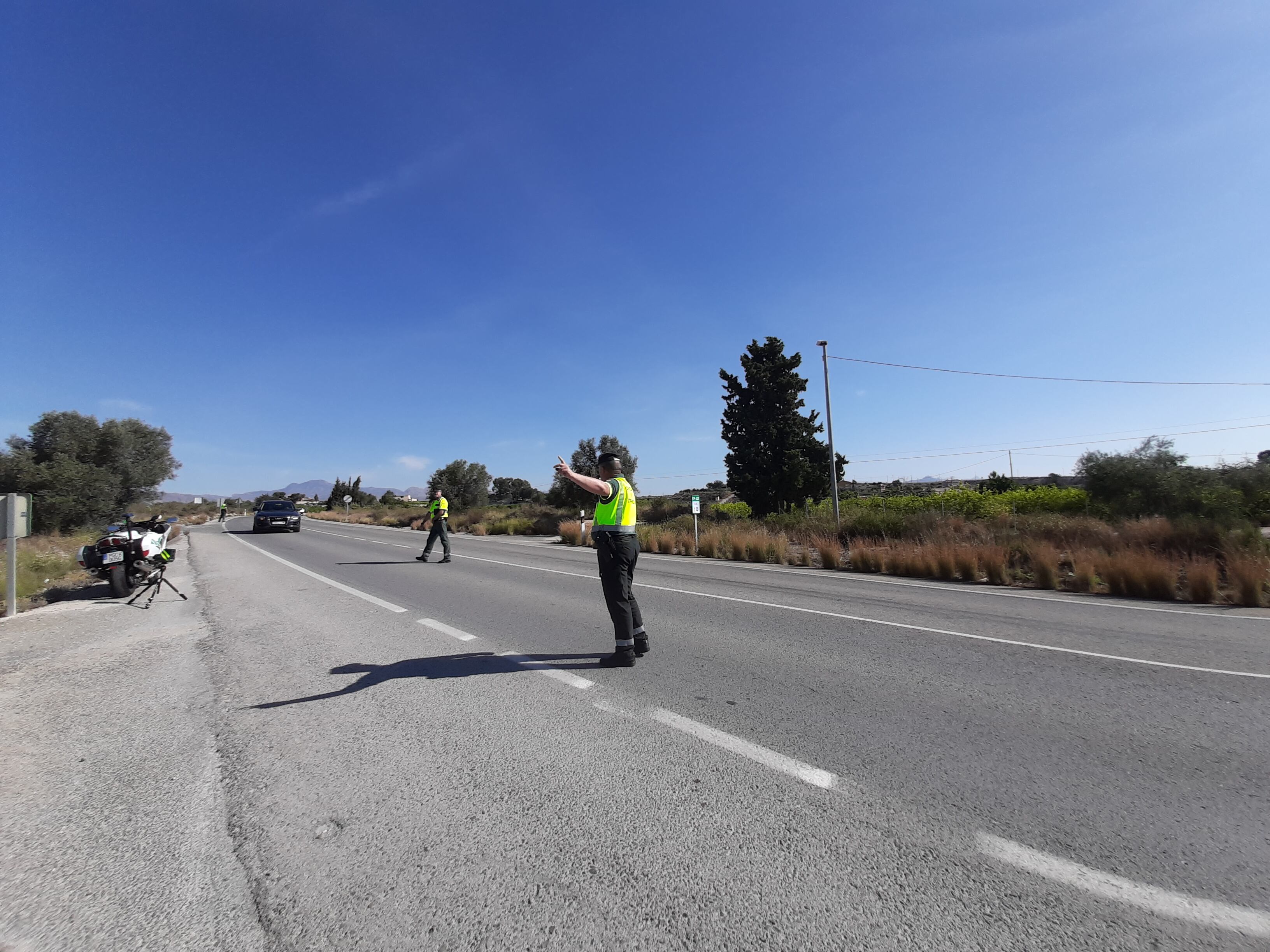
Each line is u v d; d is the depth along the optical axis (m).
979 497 23.08
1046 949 2.18
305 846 2.87
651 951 2.20
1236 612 8.52
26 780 3.56
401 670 5.64
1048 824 3.02
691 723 4.30
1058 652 6.22
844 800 3.25
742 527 20.50
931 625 7.50
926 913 2.38
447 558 15.52
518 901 2.47
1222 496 16.06
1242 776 3.53
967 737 4.08
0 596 10.17
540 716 4.46
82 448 30.59
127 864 2.75
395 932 2.31
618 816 3.09
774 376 25.66
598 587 10.84
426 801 3.26
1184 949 2.19
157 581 10.23
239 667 5.84
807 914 2.38
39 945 2.25
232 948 2.24
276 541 24.86
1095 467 19.05
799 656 6.05
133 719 4.51
